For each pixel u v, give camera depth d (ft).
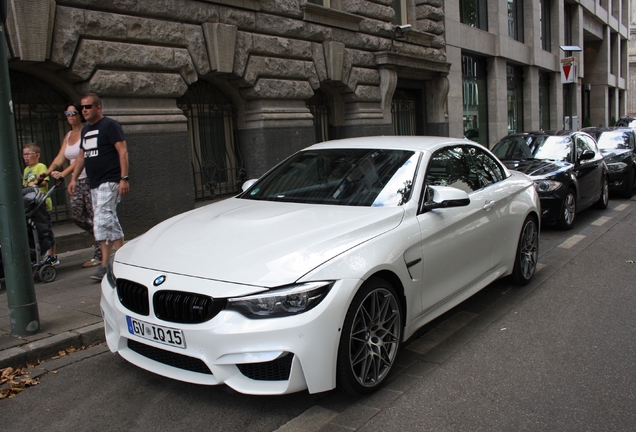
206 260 11.61
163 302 11.25
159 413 11.64
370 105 43.24
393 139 17.34
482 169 18.40
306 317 10.62
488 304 18.44
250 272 10.99
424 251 13.67
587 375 13.01
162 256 12.23
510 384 12.66
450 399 12.01
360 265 11.61
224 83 32.42
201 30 29.32
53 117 26.09
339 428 10.91
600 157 37.29
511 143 34.94
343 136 42.55
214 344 10.59
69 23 23.76
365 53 42.04
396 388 12.59
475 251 16.24
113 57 25.39
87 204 21.29
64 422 11.38
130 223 26.35
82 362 14.20
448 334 15.89
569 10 103.14
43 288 19.66
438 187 14.25
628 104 178.40
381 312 12.37
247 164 34.50
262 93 33.14
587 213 36.81
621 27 136.77
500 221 17.80
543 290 19.81
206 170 32.99
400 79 47.62
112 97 25.66
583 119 122.01
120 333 12.12
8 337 14.67
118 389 12.73
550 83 93.56
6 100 14.17
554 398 11.94
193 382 10.99
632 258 24.00
